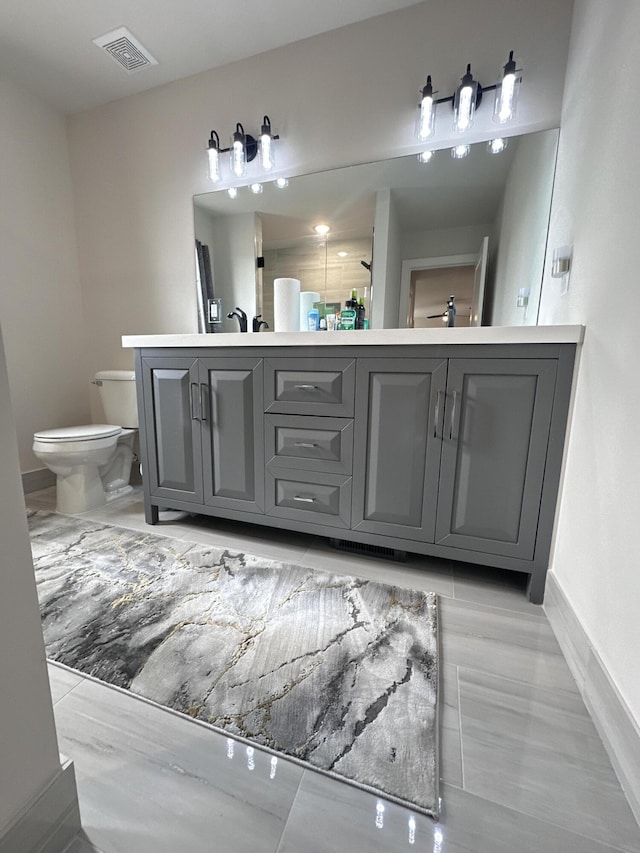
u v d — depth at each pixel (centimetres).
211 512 156
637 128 81
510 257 161
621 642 72
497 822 58
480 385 113
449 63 155
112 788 62
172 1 152
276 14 159
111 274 231
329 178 180
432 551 126
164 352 153
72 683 83
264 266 199
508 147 155
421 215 172
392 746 69
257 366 138
